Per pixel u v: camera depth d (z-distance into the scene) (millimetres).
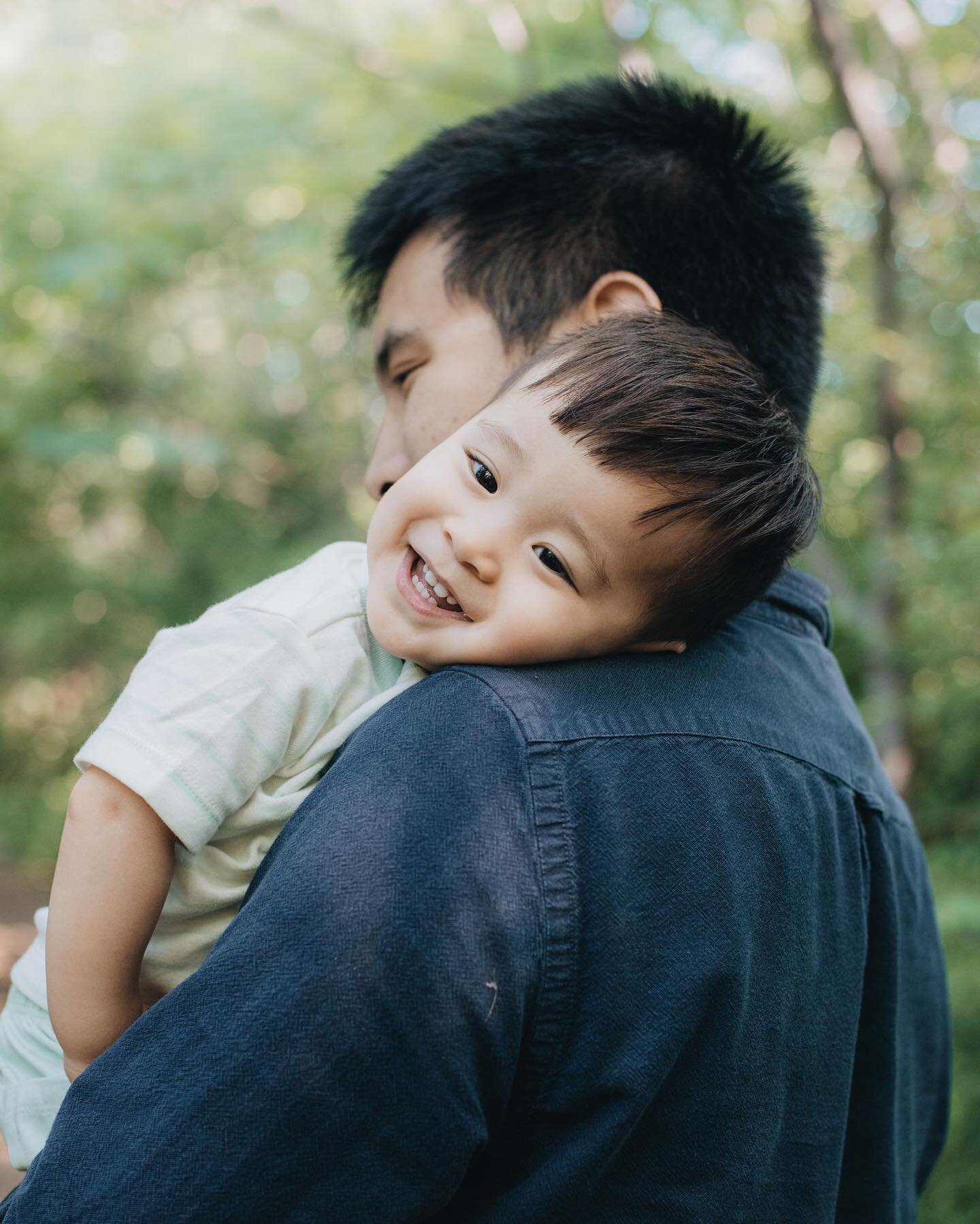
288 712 888
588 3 5172
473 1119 721
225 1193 688
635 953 775
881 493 4535
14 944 6387
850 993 947
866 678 4672
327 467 10125
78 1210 699
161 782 841
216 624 911
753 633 1051
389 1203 703
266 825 908
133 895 860
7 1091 999
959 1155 2865
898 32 5008
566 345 942
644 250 1145
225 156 5773
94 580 9664
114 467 8883
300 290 8617
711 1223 806
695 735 864
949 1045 1296
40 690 10938
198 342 9281
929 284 4949
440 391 1161
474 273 1152
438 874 734
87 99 6480
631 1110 755
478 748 791
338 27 5730
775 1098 853
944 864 4176
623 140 1158
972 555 4180
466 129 1201
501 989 727
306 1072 694
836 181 4949
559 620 872
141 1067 730
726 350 956
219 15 6090
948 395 4914
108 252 6305
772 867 861
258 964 726
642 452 859
